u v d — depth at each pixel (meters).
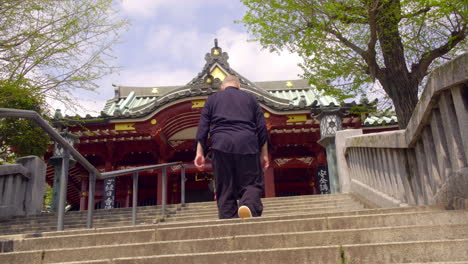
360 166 7.29
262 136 3.93
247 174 3.71
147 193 18.81
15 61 6.15
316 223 2.92
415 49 7.97
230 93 4.03
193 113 15.12
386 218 2.90
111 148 16.11
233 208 3.72
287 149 17.06
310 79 8.77
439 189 3.70
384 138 5.20
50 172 17.56
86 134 15.34
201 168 3.78
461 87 3.23
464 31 7.29
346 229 2.74
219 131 3.80
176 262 2.20
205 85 14.99
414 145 4.35
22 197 8.94
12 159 11.65
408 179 4.56
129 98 20.56
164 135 15.91
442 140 3.61
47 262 2.53
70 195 20.17
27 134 10.88
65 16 6.29
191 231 2.93
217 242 2.56
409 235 2.49
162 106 14.64
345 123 15.68
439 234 2.47
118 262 2.21
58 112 12.41
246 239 2.55
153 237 2.93
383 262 2.12
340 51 8.19
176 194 18.58
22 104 7.03
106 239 2.95
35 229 7.16
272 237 2.54
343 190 8.91
